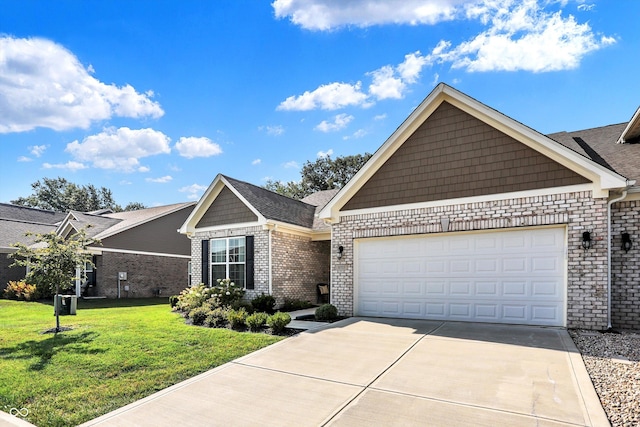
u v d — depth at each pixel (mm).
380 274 10906
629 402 4258
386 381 5250
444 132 10109
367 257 11156
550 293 8672
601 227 8047
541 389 4754
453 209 9805
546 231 8805
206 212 15953
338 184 44781
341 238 11500
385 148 10719
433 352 6598
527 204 8875
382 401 4574
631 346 6582
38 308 14891
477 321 9438
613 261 8453
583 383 4883
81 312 13797
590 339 7152
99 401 4832
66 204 58750
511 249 9180
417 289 10320
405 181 10570
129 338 8234
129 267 21359
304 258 15703
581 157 8148
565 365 5629
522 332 7977
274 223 13898
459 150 9867
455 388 4898
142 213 25828
